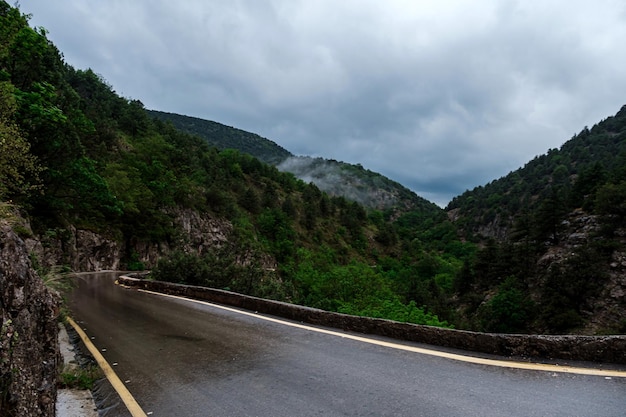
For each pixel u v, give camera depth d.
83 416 3.96
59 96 34.81
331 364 5.06
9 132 11.77
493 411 3.32
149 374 5.27
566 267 54.81
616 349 4.18
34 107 21.34
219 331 7.80
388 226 168.25
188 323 8.84
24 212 18.28
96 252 38.31
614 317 45.91
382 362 4.96
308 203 138.25
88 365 5.81
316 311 7.89
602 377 3.81
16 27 20.38
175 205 63.53
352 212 159.25
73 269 31.16
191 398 4.26
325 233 125.94
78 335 7.96
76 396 4.55
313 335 6.81
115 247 42.50
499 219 188.38
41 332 3.44
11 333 2.58
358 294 30.30
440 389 3.90
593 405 3.26
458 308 75.75
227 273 20.28
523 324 54.03
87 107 76.19
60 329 8.30
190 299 13.41
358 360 5.14
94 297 14.31
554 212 71.31
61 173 27.48
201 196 75.44
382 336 6.35
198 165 99.31
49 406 3.16
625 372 3.88
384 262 122.94
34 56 23.83
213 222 74.56
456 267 118.88
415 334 5.86
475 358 4.78
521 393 3.63
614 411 3.13
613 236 58.06
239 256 24.41
